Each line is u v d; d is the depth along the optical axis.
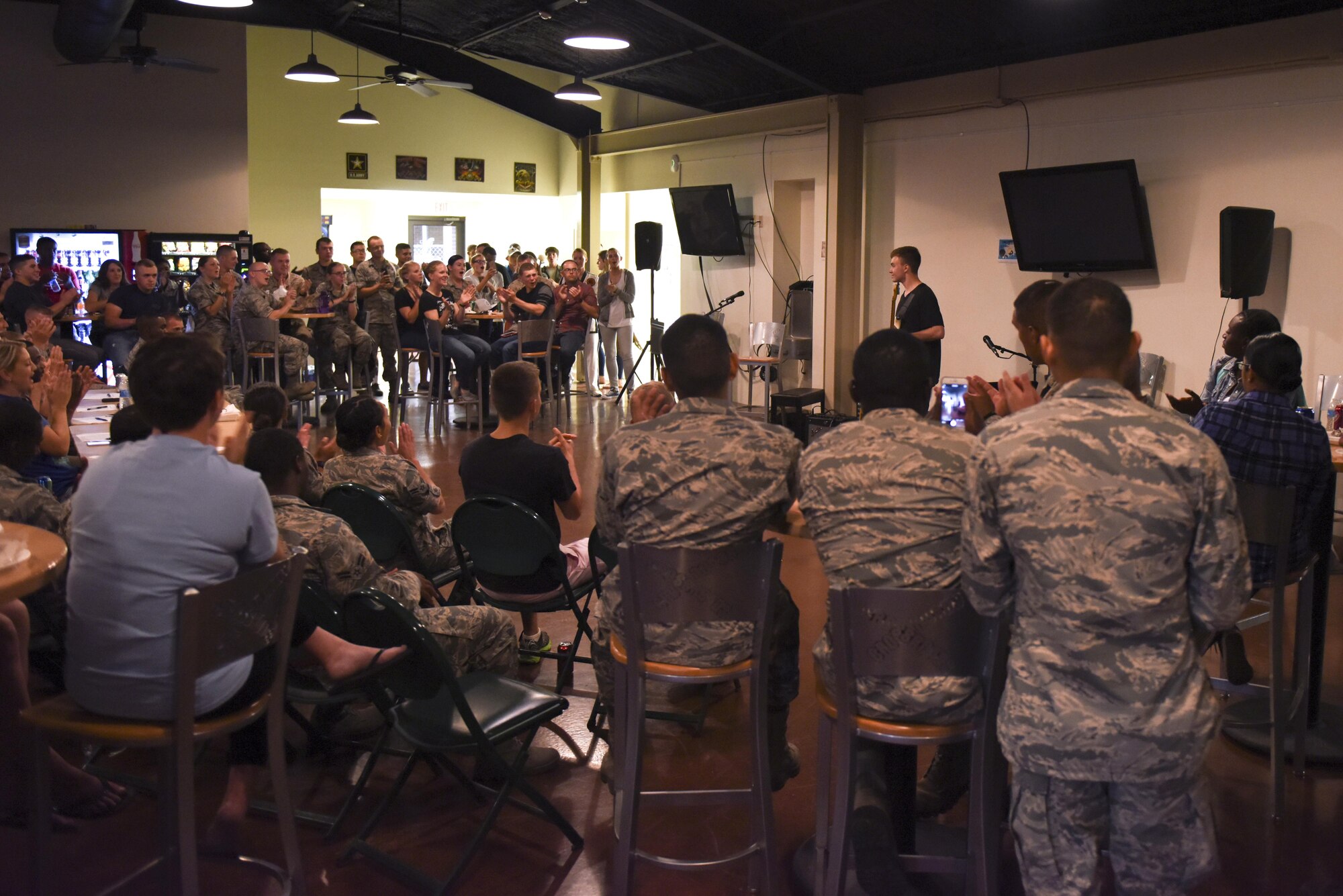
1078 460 1.77
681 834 2.85
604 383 12.27
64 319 9.45
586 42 7.66
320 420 9.92
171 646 2.05
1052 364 1.95
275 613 2.13
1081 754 1.77
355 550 2.86
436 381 10.00
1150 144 7.27
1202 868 1.85
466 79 12.31
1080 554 1.76
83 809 2.86
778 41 8.80
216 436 2.90
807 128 9.88
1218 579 1.78
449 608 3.12
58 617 2.93
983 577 1.89
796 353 10.19
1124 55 7.33
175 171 11.28
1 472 2.80
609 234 14.32
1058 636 1.79
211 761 3.26
